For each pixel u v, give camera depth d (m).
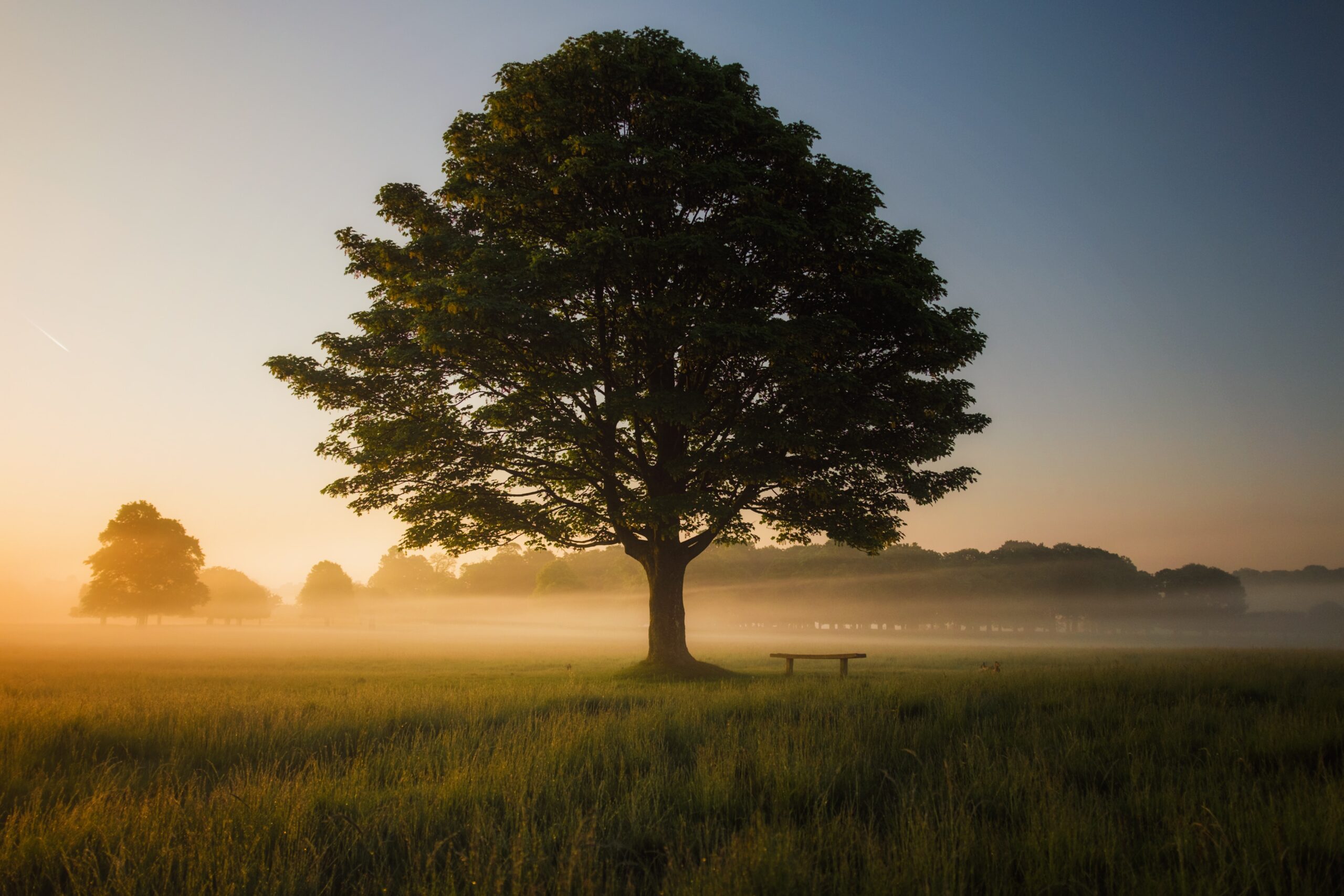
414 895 3.91
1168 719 8.73
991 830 4.84
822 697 11.46
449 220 20.67
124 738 8.72
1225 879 3.97
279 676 22.77
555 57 19.02
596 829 4.99
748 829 4.61
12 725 8.66
